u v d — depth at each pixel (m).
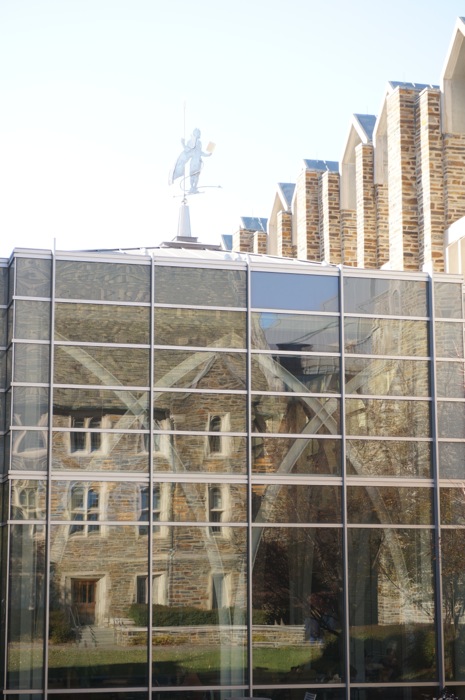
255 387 22.25
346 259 32.19
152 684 20.62
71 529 20.91
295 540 21.80
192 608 21.09
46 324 21.62
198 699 20.77
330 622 21.62
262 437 22.06
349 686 21.44
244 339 22.41
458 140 27.23
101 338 21.77
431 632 22.05
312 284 22.94
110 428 21.42
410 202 27.75
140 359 21.84
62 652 20.41
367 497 22.33
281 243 36.47
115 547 21.02
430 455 22.83
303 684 21.28
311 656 21.42
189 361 22.05
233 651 21.09
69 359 21.55
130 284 22.09
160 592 21.02
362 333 23.00
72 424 21.31
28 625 20.41
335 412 22.52
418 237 27.67
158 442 21.59
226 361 22.23
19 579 20.53
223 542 21.48
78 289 21.86
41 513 20.86
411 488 22.58
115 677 20.52
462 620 22.17
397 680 21.70
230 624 21.20
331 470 22.27
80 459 21.22
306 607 21.58
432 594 22.22
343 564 21.88
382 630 21.86
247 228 40.09
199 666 20.91
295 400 22.38
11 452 20.97
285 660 21.28
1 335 21.88
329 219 32.69
